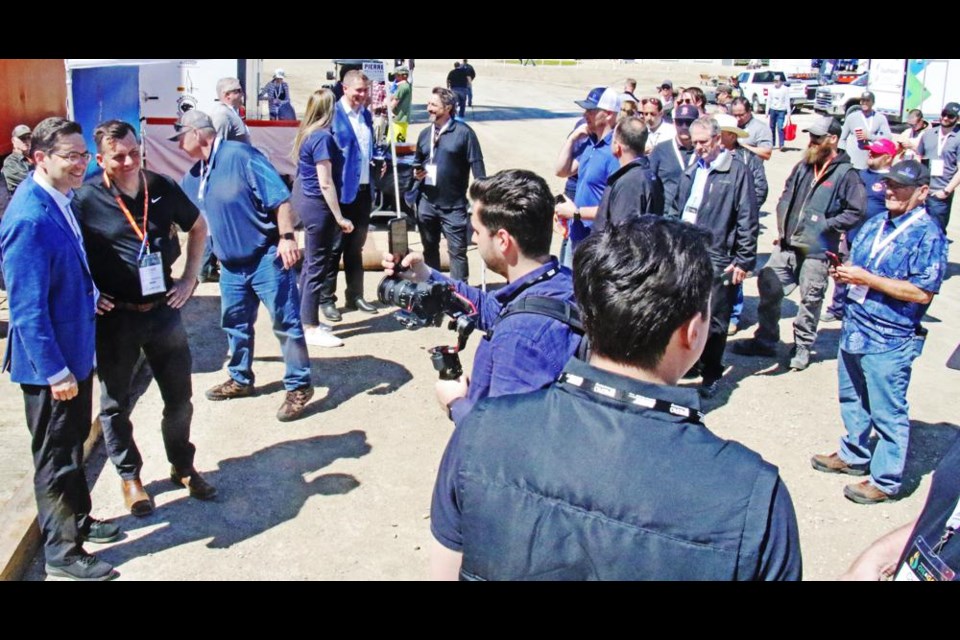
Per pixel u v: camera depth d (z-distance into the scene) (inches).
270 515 179.9
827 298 342.6
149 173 165.3
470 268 366.6
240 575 159.3
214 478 193.5
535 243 107.1
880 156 300.2
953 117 396.2
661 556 58.2
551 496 60.9
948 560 67.3
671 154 265.9
